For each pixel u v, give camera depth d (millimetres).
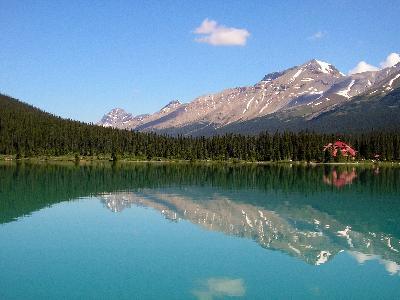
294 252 42906
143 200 77625
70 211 64938
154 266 38406
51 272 36750
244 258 40844
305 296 32031
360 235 50688
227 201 78000
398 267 38438
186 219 59469
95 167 179875
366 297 32031
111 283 34219
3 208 67062
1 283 34219
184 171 159000
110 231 51500
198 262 39500
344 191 95500
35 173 137875
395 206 73812
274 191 94500
